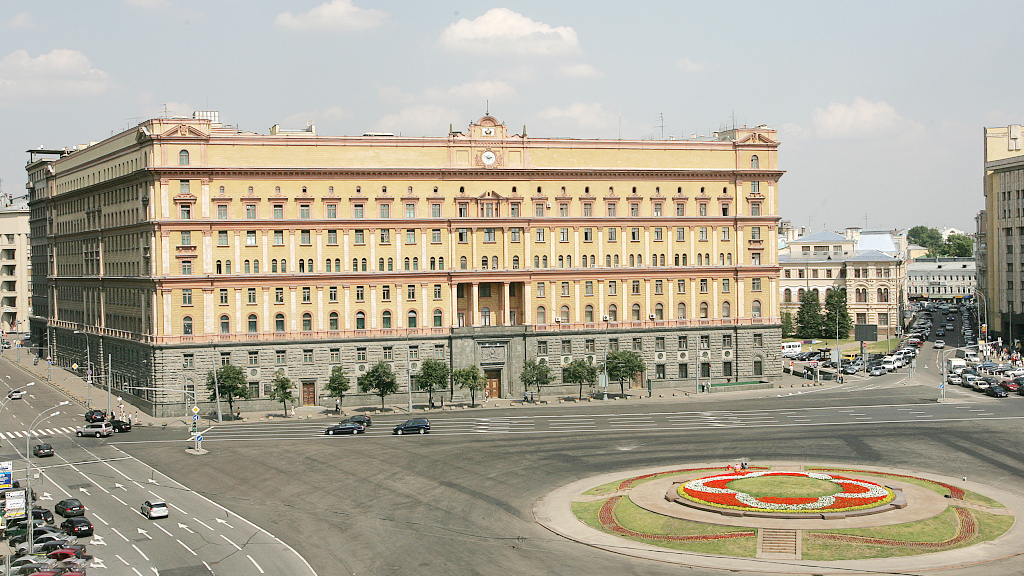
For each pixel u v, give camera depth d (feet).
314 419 477.77
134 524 295.07
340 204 518.37
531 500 311.06
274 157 509.35
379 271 523.29
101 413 474.08
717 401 518.37
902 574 236.22
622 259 561.02
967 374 566.77
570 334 548.31
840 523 270.87
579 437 412.77
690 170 567.18
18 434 450.71
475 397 533.96
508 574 241.35
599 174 554.87
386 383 497.87
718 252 575.38
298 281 511.40
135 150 521.65
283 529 287.28
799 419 449.89
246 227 504.43
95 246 601.21
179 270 495.82
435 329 530.68
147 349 502.38
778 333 582.76
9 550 273.54
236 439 426.10
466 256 538.47
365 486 333.62
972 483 320.50
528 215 546.67
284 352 508.94
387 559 256.52
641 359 550.36
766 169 578.66
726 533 265.54
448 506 306.35
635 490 312.50
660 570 242.99
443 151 534.78
